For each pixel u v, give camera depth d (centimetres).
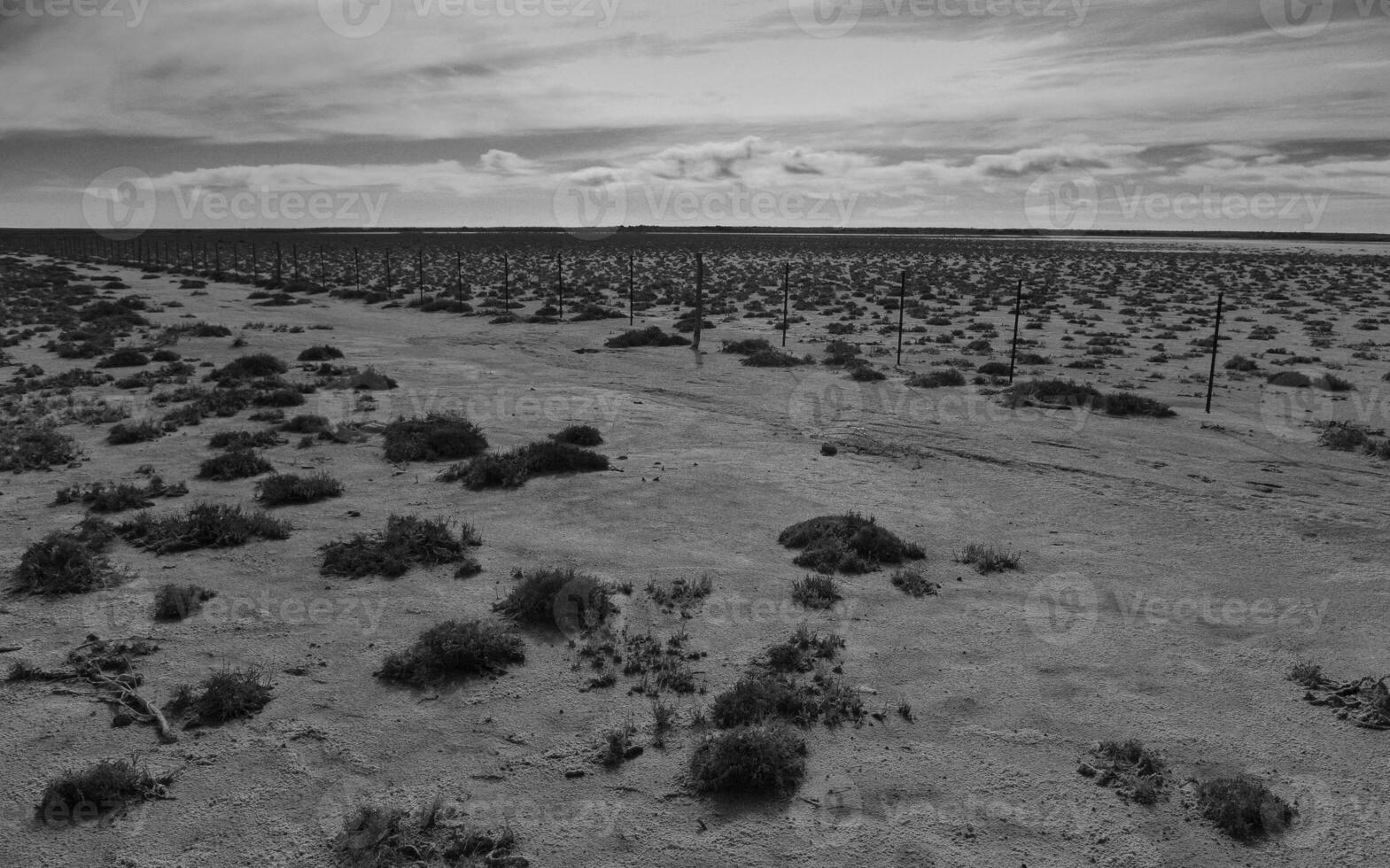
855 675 811
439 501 1323
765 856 580
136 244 10888
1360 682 791
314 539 1145
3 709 739
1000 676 814
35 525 1179
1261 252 12394
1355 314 4419
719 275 7212
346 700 762
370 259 9769
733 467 1555
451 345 3322
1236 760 688
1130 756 685
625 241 16875
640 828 605
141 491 1292
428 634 840
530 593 918
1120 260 10081
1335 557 1122
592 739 708
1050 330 3756
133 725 720
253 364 2523
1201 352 3091
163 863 566
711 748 675
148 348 2948
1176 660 845
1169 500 1370
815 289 5716
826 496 1384
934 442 1748
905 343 3294
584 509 1294
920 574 1057
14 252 10338
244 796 633
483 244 14475
